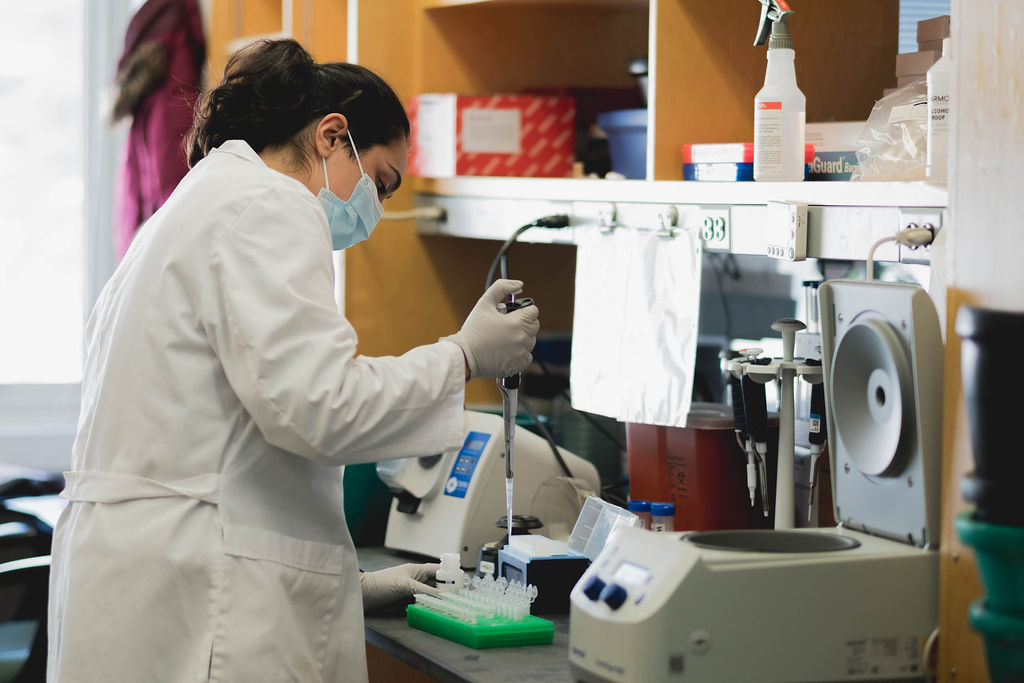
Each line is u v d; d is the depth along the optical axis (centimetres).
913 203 159
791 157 189
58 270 417
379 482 258
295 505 172
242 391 157
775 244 184
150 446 165
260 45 185
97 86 413
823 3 217
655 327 215
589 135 282
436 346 172
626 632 126
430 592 197
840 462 152
